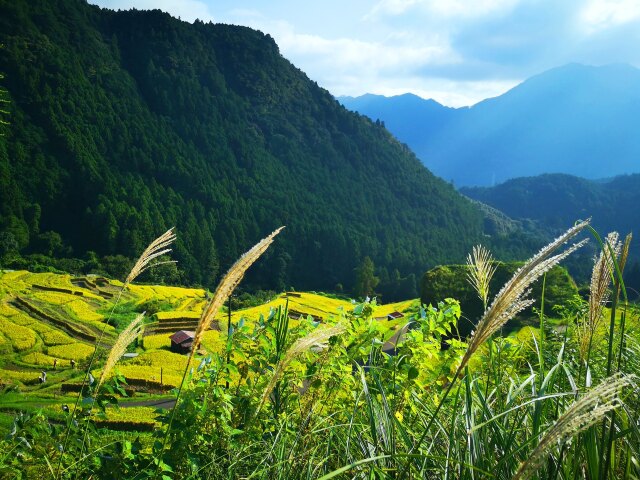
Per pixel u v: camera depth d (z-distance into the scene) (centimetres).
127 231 14300
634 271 9850
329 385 399
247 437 354
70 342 5469
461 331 1844
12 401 3106
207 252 15612
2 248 12688
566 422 143
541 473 228
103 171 18088
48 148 17525
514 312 184
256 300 9569
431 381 411
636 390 245
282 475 283
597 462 203
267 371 392
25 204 15150
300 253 18488
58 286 8375
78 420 381
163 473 327
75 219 16225
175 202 18238
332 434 322
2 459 347
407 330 457
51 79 19825
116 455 352
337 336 400
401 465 256
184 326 6562
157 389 3956
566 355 357
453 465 249
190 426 349
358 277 15025
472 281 258
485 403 259
